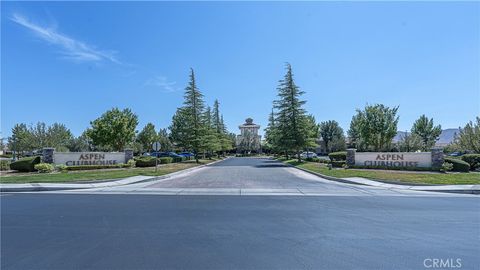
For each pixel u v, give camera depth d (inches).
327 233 300.7
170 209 427.5
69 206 452.8
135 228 320.2
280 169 1272.1
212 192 616.7
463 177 778.2
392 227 324.2
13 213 398.9
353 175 867.4
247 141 4190.5
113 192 625.9
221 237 287.4
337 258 232.5
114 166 1178.6
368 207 441.7
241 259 230.4
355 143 2677.2
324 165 1290.6
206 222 347.3
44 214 392.5
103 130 2295.8
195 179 871.1
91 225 333.4
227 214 391.9
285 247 258.1
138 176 888.3
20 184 709.9
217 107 2928.2
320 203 477.4
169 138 3223.4
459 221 352.5
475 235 293.9
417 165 1038.4
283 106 1747.0
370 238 283.9
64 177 832.3
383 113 1683.1
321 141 3553.2
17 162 1005.8
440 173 896.3
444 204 469.7
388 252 245.8
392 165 1082.1
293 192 612.1
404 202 487.8
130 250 250.5
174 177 938.7
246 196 560.1
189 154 2554.1
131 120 2404.0
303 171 1153.4
